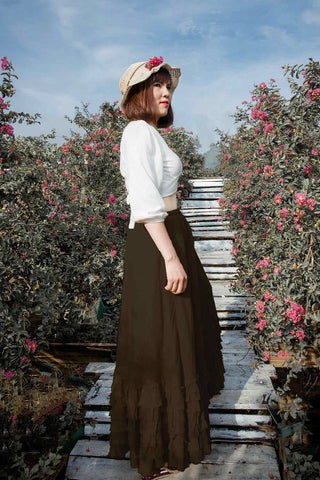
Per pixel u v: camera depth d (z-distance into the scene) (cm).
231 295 381
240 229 450
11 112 275
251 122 502
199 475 164
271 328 261
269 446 183
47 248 315
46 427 218
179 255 140
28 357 249
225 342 293
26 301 268
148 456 135
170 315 135
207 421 142
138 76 135
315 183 256
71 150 511
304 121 306
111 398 147
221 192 818
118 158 538
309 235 253
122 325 145
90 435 193
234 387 222
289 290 248
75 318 332
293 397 270
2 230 258
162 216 120
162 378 135
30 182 283
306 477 175
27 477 168
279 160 298
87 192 452
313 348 274
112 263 345
